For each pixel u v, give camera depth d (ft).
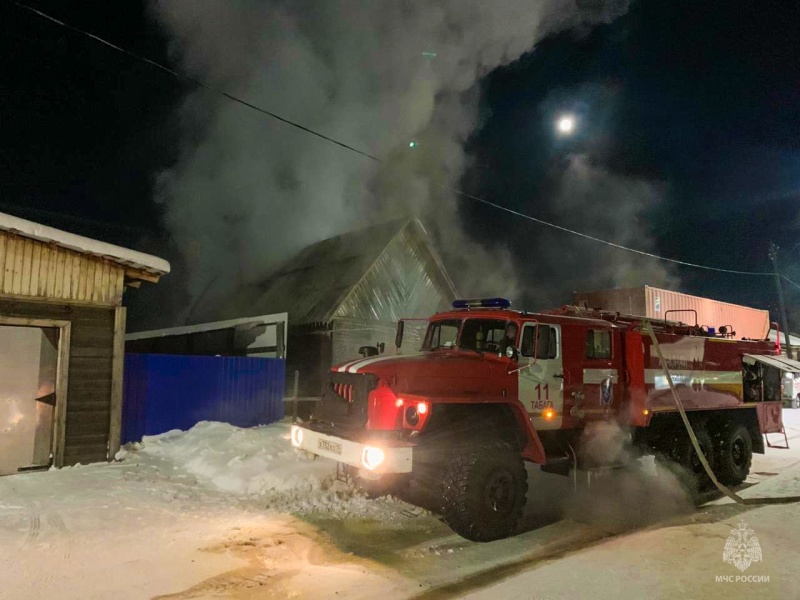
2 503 19.57
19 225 23.61
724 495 24.76
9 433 24.23
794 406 72.49
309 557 15.72
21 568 14.12
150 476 23.75
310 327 50.26
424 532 18.31
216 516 18.93
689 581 13.80
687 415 26.40
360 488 21.95
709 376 27.63
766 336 77.92
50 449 24.91
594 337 22.98
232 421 35.73
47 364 25.34
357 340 50.34
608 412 22.89
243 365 36.58
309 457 25.75
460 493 17.15
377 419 17.63
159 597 12.76
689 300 64.49
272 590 13.42
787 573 14.34
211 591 13.20
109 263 26.86
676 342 26.16
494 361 19.79
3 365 24.29
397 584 13.99
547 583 13.76
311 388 49.52
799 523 19.12
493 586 13.75
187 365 33.73
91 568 14.25
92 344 26.23
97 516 18.31
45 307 24.97
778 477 28.60
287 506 20.29
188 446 28.17
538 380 20.65
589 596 12.96
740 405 29.07
